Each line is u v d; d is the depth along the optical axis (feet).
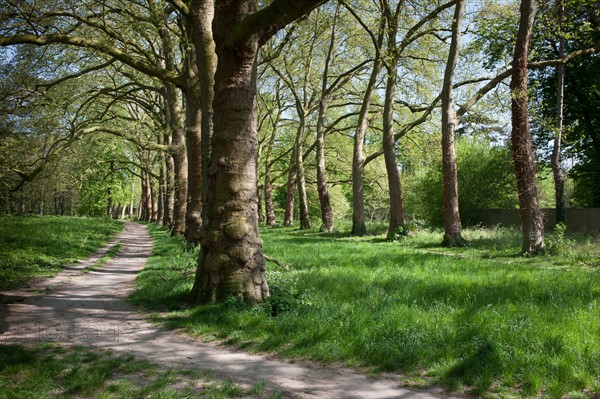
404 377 18.37
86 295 36.40
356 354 20.52
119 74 103.45
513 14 72.02
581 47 90.02
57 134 75.41
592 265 48.06
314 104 135.74
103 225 135.64
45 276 45.50
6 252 53.72
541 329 21.65
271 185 171.42
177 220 97.25
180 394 15.97
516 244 66.69
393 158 90.58
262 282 30.35
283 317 25.68
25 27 53.42
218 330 24.84
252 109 31.24
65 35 53.98
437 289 32.19
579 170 107.65
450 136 74.64
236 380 17.85
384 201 205.67
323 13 109.29
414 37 78.74
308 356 20.74
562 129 72.28
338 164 157.79
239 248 29.84
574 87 97.40
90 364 19.17
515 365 17.92
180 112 92.22
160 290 35.65
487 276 38.11
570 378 16.87
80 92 88.12
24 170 60.39
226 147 30.60
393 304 27.73
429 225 119.03
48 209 227.61
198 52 53.01
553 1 70.95
